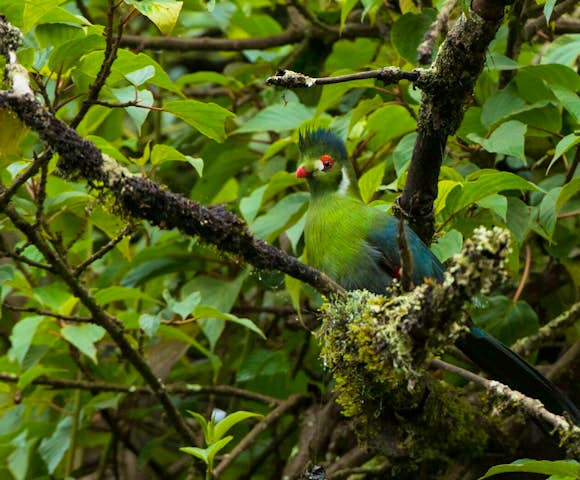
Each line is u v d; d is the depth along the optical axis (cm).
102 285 997
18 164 751
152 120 1175
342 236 773
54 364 982
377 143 876
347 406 688
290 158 986
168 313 837
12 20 654
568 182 736
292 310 999
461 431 738
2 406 948
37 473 1031
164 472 1108
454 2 770
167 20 631
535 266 911
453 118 614
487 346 695
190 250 906
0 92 527
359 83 822
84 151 536
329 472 854
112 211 559
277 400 959
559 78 784
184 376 1058
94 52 657
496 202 718
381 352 531
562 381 832
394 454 721
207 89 1120
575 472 570
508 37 843
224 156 994
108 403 936
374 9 951
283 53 1084
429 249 697
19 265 927
